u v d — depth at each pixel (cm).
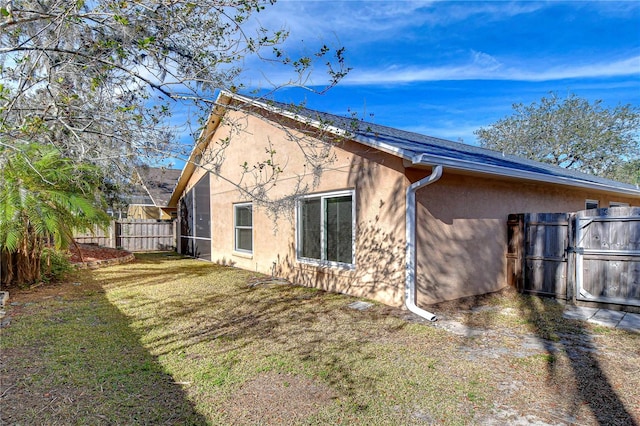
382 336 473
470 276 681
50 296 696
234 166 1108
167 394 320
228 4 331
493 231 725
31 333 473
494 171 615
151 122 363
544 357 402
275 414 289
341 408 298
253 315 571
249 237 1058
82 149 364
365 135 619
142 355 407
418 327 508
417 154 527
